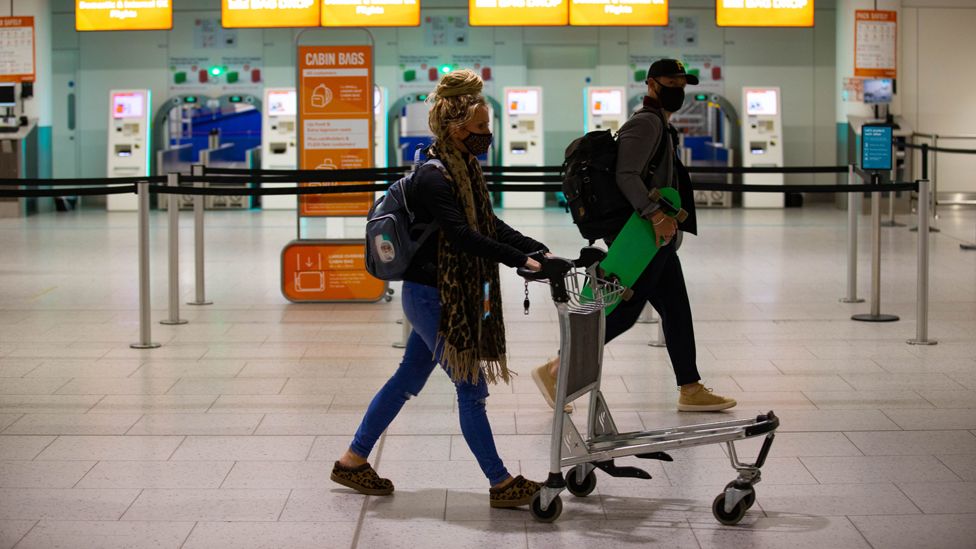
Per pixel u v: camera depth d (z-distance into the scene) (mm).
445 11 15750
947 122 15570
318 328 6539
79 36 15859
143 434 4281
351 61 7582
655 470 3838
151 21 11836
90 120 15977
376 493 3592
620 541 3193
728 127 15820
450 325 3297
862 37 14148
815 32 15859
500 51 15812
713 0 15828
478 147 3377
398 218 3334
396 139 15867
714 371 5363
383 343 6090
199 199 7402
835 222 13047
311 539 3219
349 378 5238
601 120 15352
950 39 15445
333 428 4367
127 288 8117
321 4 11422
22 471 3826
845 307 7184
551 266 3203
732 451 3295
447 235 3291
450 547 3160
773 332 6352
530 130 15281
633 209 4270
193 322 6746
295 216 14227
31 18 14391
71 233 12070
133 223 13312
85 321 6766
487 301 3402
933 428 4316
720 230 12148
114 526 3309
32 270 9094
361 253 7457
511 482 3469
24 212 14148
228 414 4578
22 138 14125
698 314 6957
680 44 15875
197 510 3449
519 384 5102
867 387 5004
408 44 15812
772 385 5066
